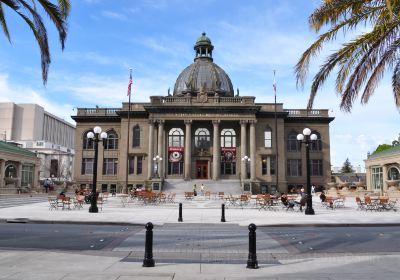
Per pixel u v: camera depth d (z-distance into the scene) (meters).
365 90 13.77
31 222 19.89
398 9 11.71
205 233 15.92
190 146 64.19
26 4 12.23
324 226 19.20
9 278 7.71
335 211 28.31
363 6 12.55
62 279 7.61
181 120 64.62
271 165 66.19
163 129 65.56
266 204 30.16
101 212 25.48
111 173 68.38
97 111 70.44
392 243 13.45
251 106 63.59
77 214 23.56
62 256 10.23
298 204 30.22
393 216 23.92
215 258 10.62
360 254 11.25
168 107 64.00
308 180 25.81
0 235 14.84
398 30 12.65
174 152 66.12
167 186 60.56
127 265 9.16
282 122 67.38
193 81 77.00
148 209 28.78
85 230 16.69
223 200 42.00
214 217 22.84
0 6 13.45
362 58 13.35
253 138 63.88
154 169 62.09
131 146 67.31
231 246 12.66
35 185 64.00
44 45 12.84
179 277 7.89
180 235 15.26
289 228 18.39
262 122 67.31
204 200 42.41
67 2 12.92
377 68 13.39
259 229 17.91
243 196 32.22
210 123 67.44
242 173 61.50
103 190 67.56
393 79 14.15
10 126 142.50
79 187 67.88
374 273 8.41
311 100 14.20
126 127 67.81
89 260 9.73
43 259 9.77
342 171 145.50
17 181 55.66
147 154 66.44
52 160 130.50
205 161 66.94
